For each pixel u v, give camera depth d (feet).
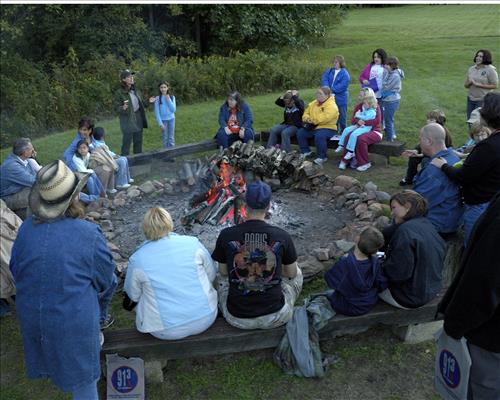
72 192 8.68
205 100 47.50
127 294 10.78
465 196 13.80
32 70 49.16
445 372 8.50
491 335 7.68
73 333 8.46
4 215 14.69
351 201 19.51
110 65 49.90
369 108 24.03
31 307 8.46
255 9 60.13
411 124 29.99
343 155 24.82
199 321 10.55
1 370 12.11
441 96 35.17
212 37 64.18
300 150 26.45
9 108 46.37
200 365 11.67
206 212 18.15
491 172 12.90
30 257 8.45
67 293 8.41
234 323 10.87
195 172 21.52
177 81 46.39
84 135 21.80
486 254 7.17
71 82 46.57
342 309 11.32
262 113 35.55
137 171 25.18
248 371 11.41
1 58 48.70
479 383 8.02
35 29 55.47
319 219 18.66
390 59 26.37
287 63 52.21
